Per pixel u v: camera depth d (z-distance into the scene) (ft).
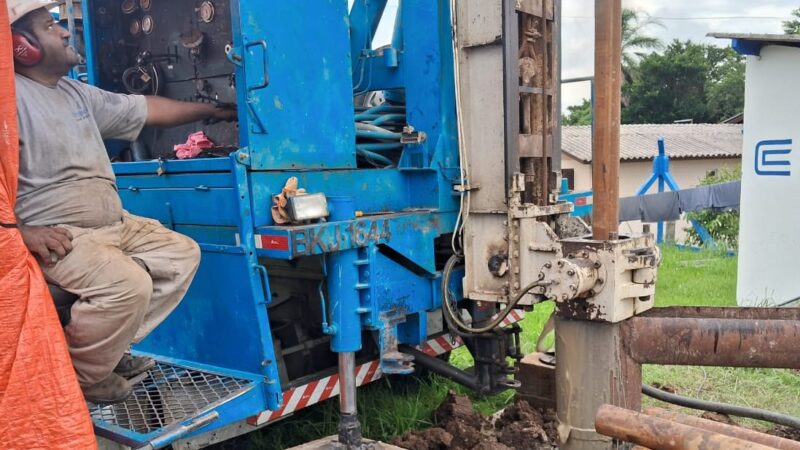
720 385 17.33
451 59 14.60
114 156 15.01
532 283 11.94
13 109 7.97
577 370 10.66
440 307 14.93
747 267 25.88
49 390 7.95
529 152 14.12
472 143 14.23
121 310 8.95
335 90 13.10
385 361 13.05
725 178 53.31
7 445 7.71
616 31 10.03
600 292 10.25
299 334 14.24
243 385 11.31
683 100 133.39
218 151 12.78
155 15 14.51
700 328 10.07
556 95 14.92
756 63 24.91
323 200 12.01
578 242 10.42
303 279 14.30
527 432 13.67
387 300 13.30
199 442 10.94
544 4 14.25
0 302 7.73
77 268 8.85
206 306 12.28
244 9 11.30
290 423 14.97
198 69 13.82
